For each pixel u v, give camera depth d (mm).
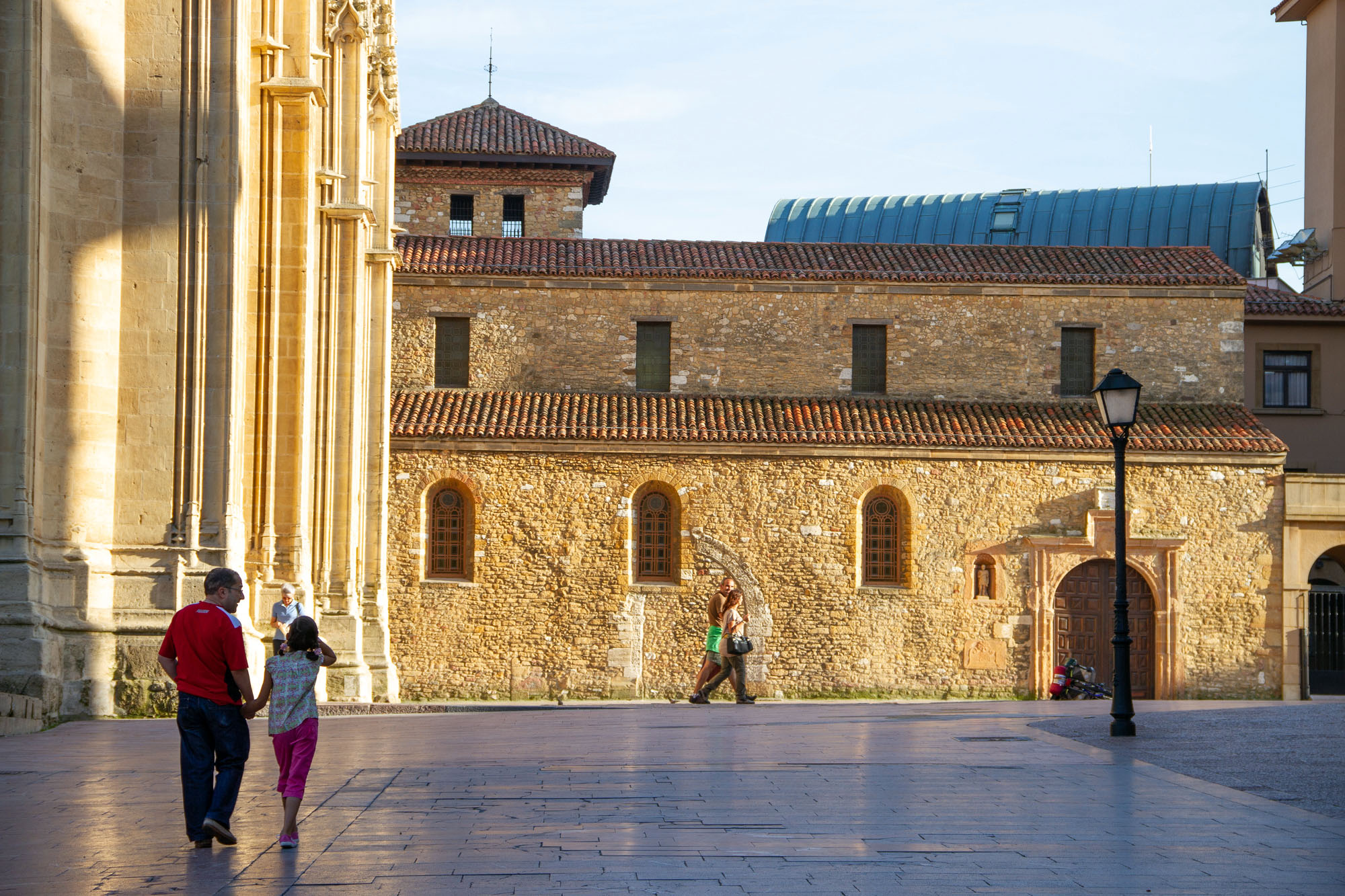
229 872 9438
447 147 53438
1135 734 19750
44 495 22703
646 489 42000
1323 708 26391
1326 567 48938
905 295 44875
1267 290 51500
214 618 10750
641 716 27422
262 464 26922
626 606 41250
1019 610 41938
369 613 35938
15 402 21734
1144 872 9320
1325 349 49469
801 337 44594
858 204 65625
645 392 44406
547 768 15484
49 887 9023
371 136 38188
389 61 38531
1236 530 42562
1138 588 42656
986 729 21609
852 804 12484
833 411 43375
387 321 37531
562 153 53906
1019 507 42250
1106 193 62406
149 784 14227
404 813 11945
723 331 44531
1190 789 13578
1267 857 9891
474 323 44281
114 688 22656
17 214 21812
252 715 10789
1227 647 42281
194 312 23703
